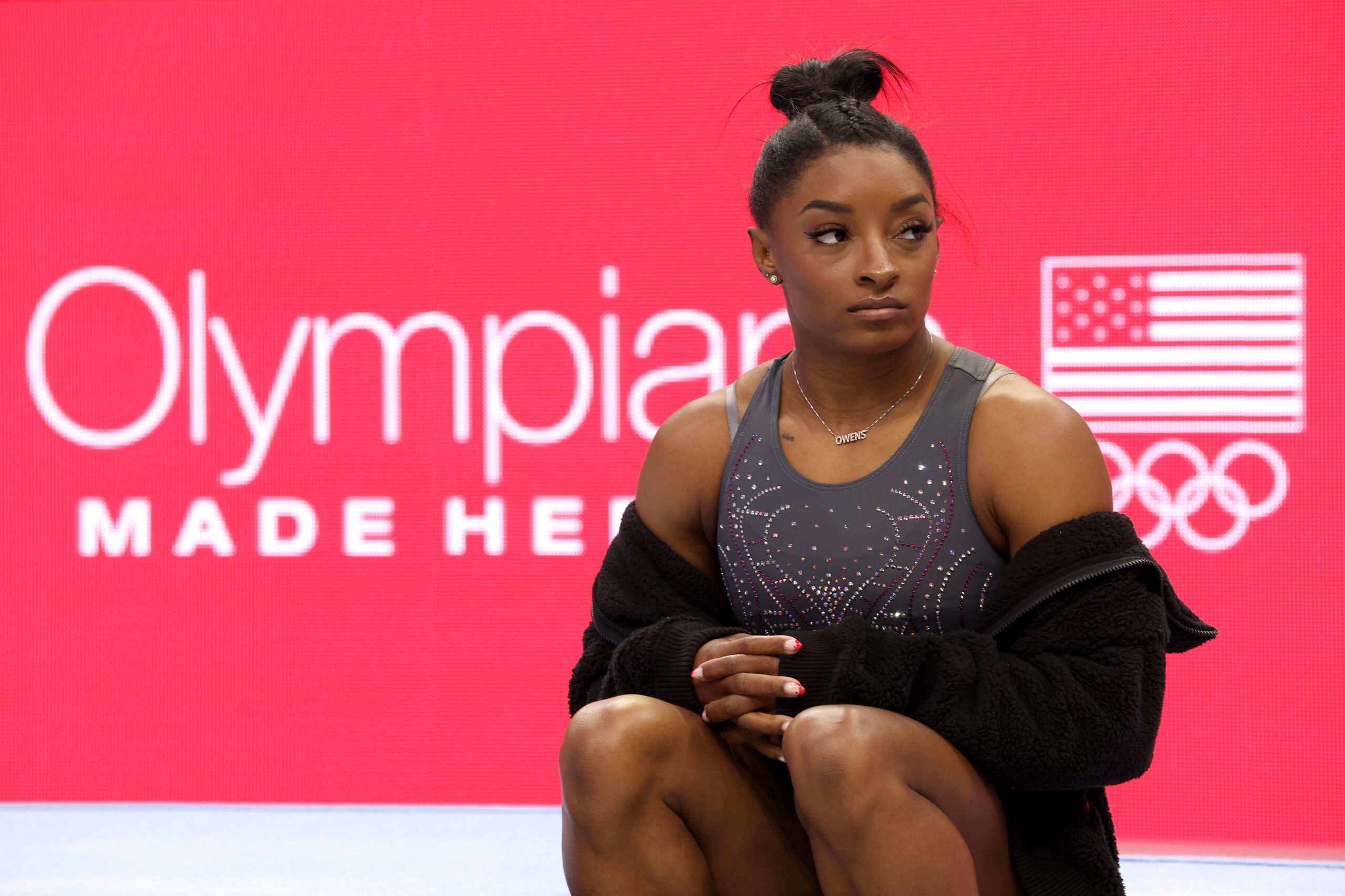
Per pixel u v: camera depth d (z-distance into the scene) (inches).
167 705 424.2
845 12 408.2
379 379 420.5
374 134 421.4
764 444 201.0
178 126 426.0
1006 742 167.9
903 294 185.3
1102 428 392.5
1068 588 174.7
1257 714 382.3
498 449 417.7
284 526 422.6
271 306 423.5
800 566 193.9
